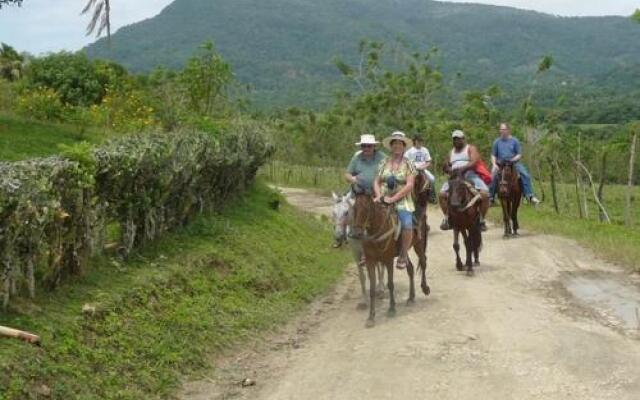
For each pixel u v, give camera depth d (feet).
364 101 140.87
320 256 53.36
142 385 27.20
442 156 124.06
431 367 29.37
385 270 50.24
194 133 48.47
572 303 40.37
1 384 22.67
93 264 33.65
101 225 34.06
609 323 36.09
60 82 98.32
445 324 34.96
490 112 132.67
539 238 61.62
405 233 37.01
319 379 29.22
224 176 50.72
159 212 39.60
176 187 40.98
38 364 24.56
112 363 27.27
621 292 43.29
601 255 54.60
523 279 46.24
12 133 64.18
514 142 62.49
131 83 101.19
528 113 120.06
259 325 36.24
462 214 46.01
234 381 29.60
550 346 31.17
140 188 36.91
